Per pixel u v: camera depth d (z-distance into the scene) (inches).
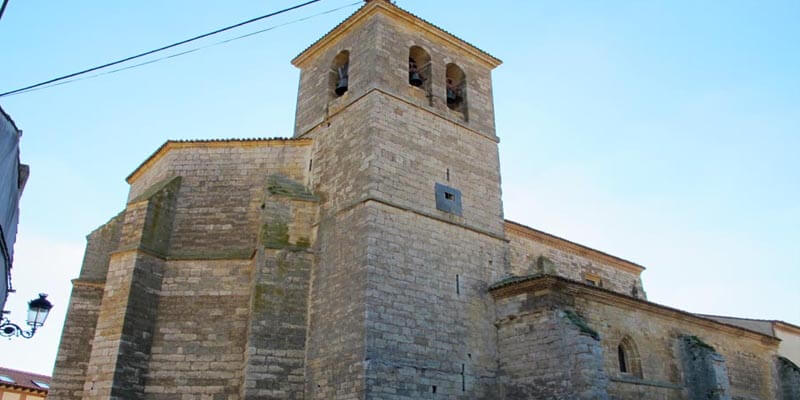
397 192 1013.2
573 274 1469.0
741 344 1309.1
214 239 1073.5
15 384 2055.9
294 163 1144.2
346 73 1214.9
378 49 1128.8
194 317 1001.5
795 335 1523.1
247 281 1025.5
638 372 1047.6
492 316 1042.1
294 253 1004.6
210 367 966.4
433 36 1246.3
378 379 851.4
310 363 935.7
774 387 1331.2
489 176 1187.3
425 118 1131.3
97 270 1159.6
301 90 1294.3
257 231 1077.8
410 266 968.3
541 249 1418.6
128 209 1064.8
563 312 951.0
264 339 927.7
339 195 1037.2
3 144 563.2
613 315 1054.4
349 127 1092.5
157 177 1171.9
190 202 1104.8
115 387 909.2
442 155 1120.8
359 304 898.1
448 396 923.4
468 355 977.5
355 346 874.8
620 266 1616.6
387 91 1093.1
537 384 945.5
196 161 1144.8
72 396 1039.0
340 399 864.3
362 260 927.0
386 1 1175.6
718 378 1100.5
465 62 1289.4
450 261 1029.8
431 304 966.4
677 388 1096.8
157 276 1023.0
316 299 977.5
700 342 1143.0
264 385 901.2
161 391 952.9
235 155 1149.1
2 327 663.8
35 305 682.2
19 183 708.0
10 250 715.4
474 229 1095.6
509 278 1075.3
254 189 1117.1
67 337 1074.1
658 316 1140.5
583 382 883.4
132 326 959.6
